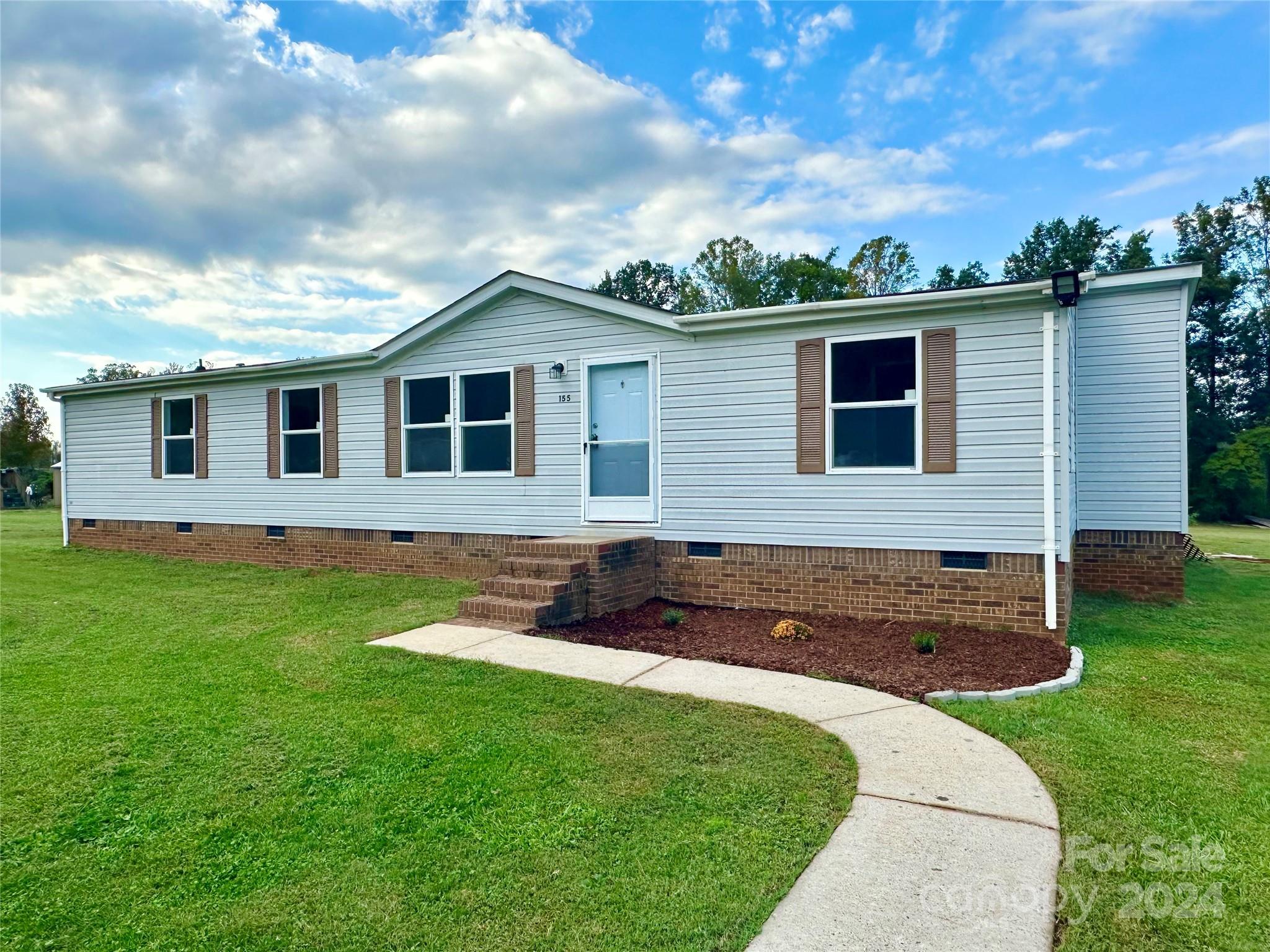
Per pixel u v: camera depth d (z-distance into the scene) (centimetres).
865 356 741
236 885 270
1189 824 308
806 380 751
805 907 247
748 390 783
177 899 263
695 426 812
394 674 528
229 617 746
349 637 647
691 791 340
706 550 809
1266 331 3291
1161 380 888
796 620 714
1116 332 905
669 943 232
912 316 702
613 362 859
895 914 242
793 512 761
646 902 254
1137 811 318
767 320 761
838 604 739
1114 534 908
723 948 228
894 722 430
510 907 253
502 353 938
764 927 237
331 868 281
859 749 387
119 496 1326
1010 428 665
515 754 384
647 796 335
